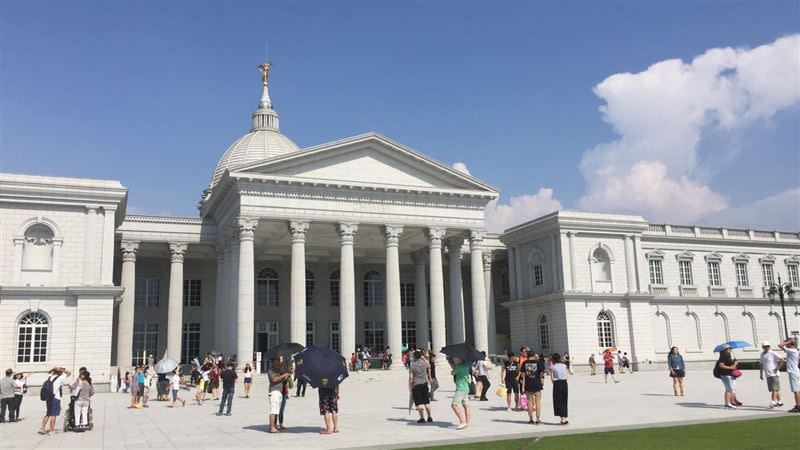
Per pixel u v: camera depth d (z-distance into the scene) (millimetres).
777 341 78312
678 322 72938
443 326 57688
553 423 22969
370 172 58000
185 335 67875
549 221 66375
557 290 65375
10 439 22578
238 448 19047
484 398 33250
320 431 22516
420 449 17688
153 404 36844
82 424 24688
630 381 47719
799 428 19719
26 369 45062
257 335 69500
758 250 79812
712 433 19156
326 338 72750
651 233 73062
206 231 63219
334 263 74750
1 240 46188
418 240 67000
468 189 60719
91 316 46844
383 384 48938
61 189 47500
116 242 60094
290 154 54656
